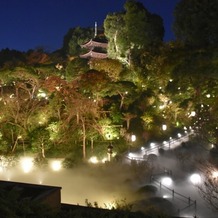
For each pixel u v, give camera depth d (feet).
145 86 130.93
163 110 125.49
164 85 128.77
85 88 94.84
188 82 116.47
